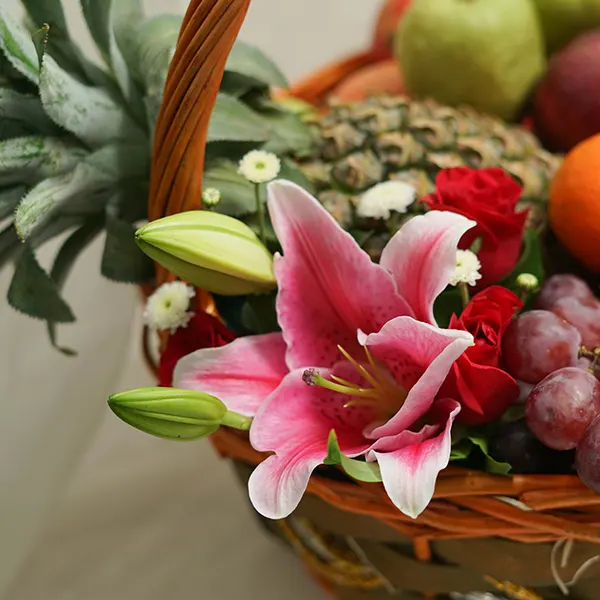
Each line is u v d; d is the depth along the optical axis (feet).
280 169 2.19
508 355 2.02
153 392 1.86
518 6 2.56
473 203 2.06
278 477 1.90
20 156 2.09
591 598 2.11
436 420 2.00
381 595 2.28
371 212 2.07
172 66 1.95
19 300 2.19
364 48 3.58
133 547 2.61
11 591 2.54
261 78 2.27
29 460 2.55
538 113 2.57
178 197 2.03
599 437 1.87
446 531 2.01
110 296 2.56
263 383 2.04
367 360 2.06
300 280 2.02
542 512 1.93
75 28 2.46
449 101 2.60
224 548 2.59
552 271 2.30
